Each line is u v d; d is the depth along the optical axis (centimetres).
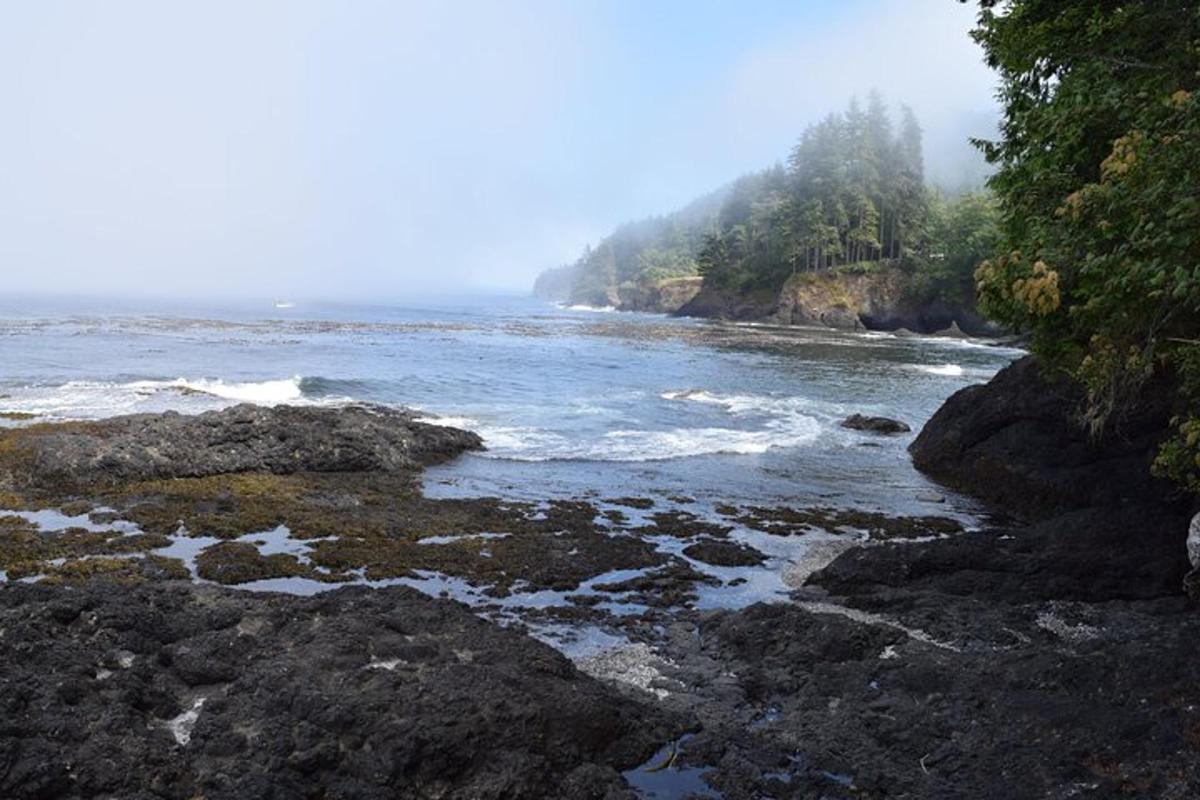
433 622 884
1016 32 1203
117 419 2138
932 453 2300
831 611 1173
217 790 625
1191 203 590
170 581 1174
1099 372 896
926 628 1084
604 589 1260
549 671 832
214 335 6166
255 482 1797
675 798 709
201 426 1995
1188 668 809
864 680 895
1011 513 1911
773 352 6284
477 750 702
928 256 10588
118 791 609
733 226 14375
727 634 1044
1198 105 669
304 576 1252
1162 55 928
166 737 680
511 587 1255
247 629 849
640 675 944
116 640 787
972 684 859
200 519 1501
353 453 2038
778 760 761
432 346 6038
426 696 736
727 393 3841
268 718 697
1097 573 1251
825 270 10825
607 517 1689
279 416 2131
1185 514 1476
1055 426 1962
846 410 3431
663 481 2078
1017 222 1187
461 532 1521
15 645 723
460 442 2334
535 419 2939
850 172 11381
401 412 2784
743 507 1842
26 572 1192
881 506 1923
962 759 743
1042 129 1055
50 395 2897
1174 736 716
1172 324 798
